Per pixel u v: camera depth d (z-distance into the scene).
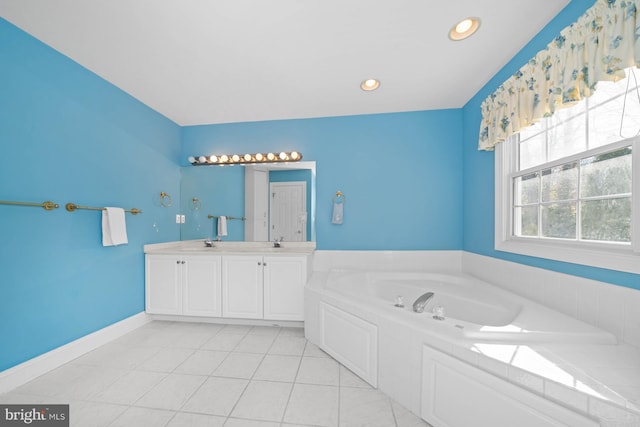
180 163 3.12
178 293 2.58
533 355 1.07
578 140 1.48
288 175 2.98
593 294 1.30
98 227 2.11
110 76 2.12
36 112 1.67
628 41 1.04
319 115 2.90
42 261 1.71
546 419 0.90
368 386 1.62
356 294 1.87
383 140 2.85
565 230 1.57
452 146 2.74
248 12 1.45
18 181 1.57
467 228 2.62
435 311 1.39
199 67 2.00
